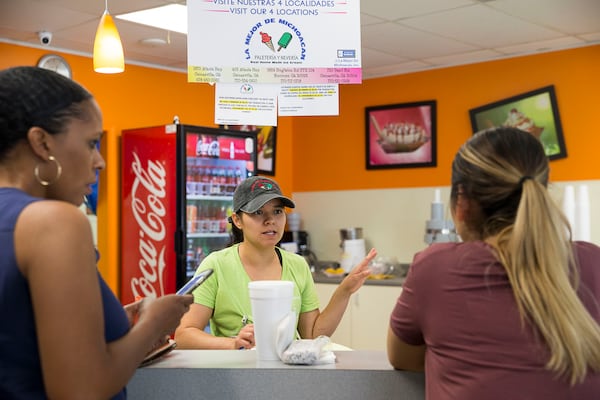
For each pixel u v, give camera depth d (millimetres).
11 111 1080
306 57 2291
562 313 1170
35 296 1012
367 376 1563
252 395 1584
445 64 5684
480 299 1237
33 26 4473
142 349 1152
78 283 1020
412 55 5383
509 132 1332
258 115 2287
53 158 1104
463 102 5605
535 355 1186
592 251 1304
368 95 6125
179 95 5816
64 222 1033
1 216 1043
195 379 1596
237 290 2436
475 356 1222
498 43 5012
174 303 1256
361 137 6164
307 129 6523
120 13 4203
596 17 4348
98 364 1024
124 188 5316
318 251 6434
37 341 1033
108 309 1115
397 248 5945
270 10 2275
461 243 1320
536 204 1227
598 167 4969
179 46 5043
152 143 5133
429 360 1311
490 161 1291
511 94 5371
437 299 1283
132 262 5277
